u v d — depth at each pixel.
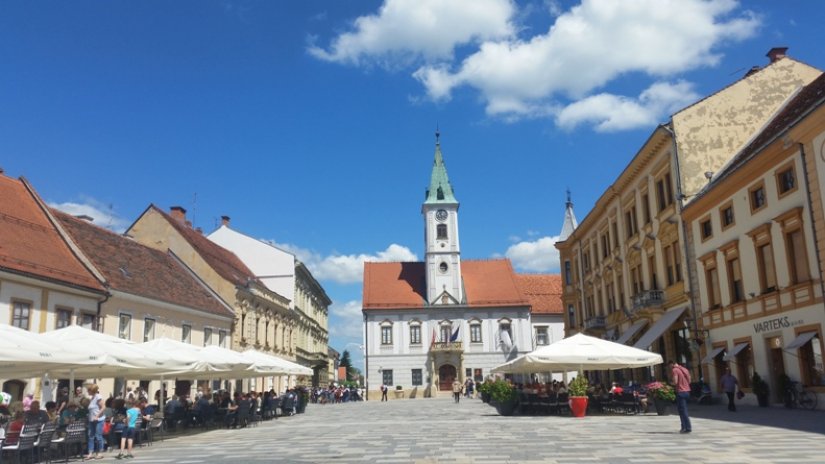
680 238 33.56
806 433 16.34
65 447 16.27
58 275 27.31
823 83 28.61
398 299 75.81
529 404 29.64
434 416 31.83
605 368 28.77
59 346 15.62
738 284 28.86
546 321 78.81
